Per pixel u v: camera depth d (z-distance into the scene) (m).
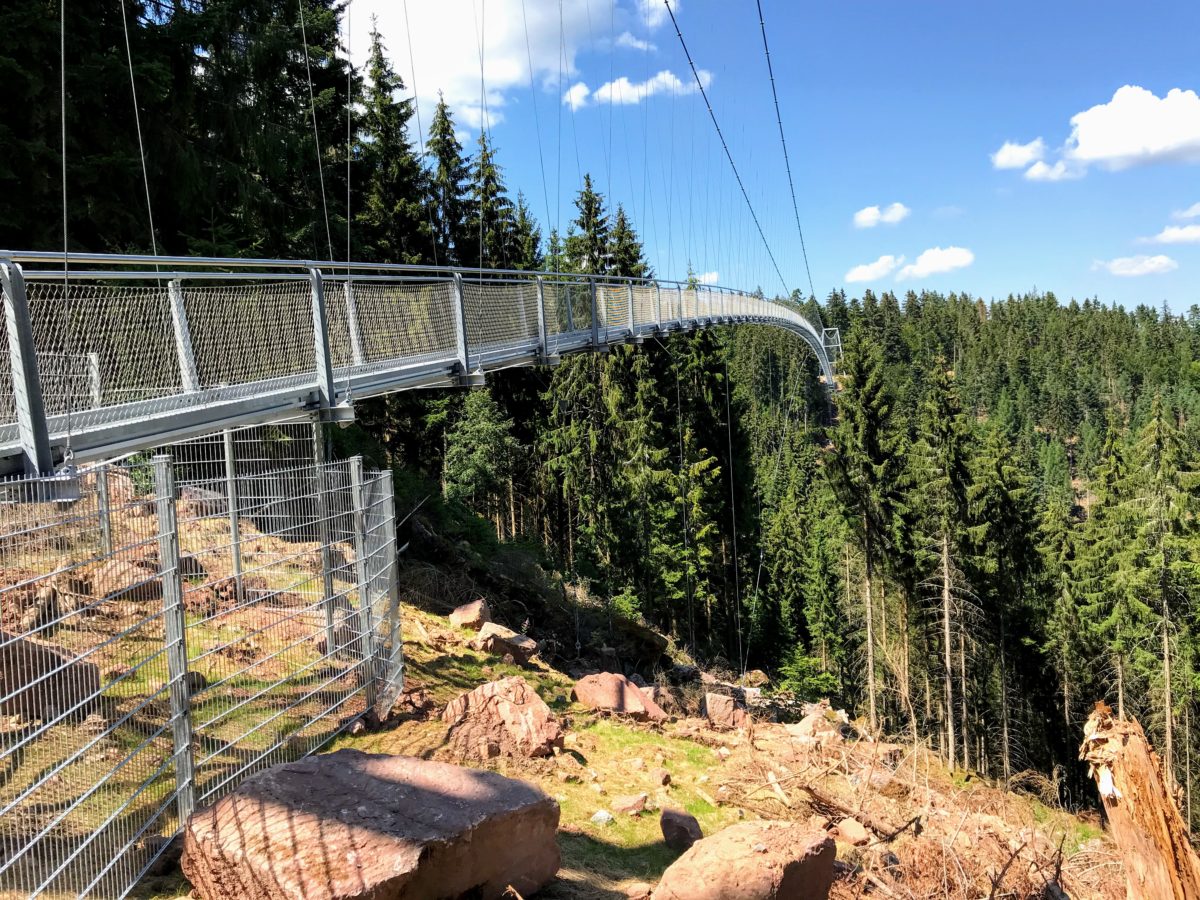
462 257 34.81
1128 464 38.94
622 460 33.88
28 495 3.66
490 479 28.48
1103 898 5.54
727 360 39.91
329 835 3.67
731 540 38.81
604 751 7.36
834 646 38.78
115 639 4.00
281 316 7.25
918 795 6.77
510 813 4.11
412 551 15.53
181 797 4.48
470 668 8.92
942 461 31.56
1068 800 29.25
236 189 14.67
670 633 31.91
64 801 3.89
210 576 6.16
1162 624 29.28
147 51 12.29
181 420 5.88
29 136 10.77
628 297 18.67
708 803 6.61
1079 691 32.06
